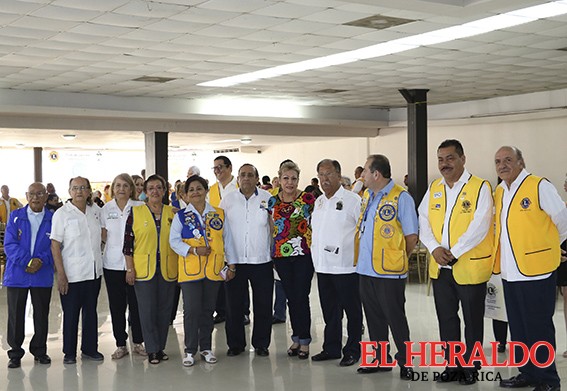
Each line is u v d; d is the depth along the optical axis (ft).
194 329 20.02
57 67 32.48
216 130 49.88
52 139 64.23
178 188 27.14
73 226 20.15
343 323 25.75
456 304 17.53
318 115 49.47
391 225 17.78
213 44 27.61
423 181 42.14
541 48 29.43
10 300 20.22
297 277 20.26
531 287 16.06
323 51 29.35
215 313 27.78
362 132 55.11
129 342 23.39
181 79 36.52
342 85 39.47
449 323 17.57
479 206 16.61
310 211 20.13
